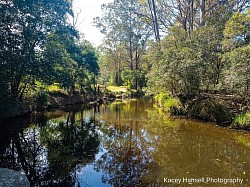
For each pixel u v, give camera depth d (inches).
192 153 319.0
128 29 1515.7
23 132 442.3
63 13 568.1
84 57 1014.4
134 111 732.0
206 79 584.4
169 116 615.5
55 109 770.2
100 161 291.7
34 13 502.9
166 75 584.1
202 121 530.0
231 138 390.0
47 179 238.7
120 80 1819.6
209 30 551.2
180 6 824.9
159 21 878.4
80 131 460.8
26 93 663.1
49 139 397.4
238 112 470.9
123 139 396.8
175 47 621.9
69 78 660.1
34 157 306.3
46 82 547.2
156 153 320.5
